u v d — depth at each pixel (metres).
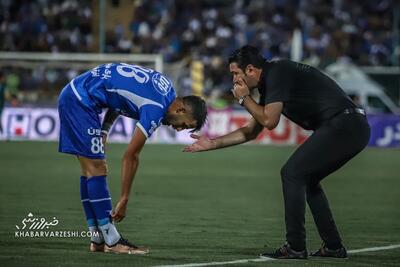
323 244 19.81
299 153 19.03
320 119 19.20
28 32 81.19
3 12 84.19
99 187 19.30
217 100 71.81
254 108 18.83
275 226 25.02
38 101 69.19
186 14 87.62
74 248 20.02
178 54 80.62
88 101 19.12
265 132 65.38
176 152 55.97
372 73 75.56
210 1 92.81
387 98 71.81
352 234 23.84
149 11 86.81
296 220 18.98
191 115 19.31
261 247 20.94
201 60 76.88
